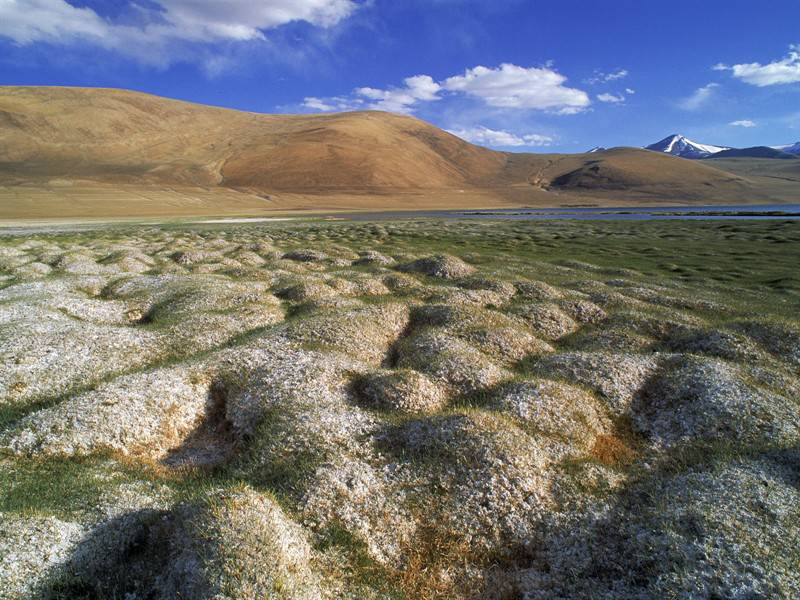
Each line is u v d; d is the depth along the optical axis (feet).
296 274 160.15
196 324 101.04
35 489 50.75
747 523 43.19
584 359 83.05
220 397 73.10
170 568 40.01
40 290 130.93
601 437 64.13
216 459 60.90
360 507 48.19
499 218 583.99
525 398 68.18
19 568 38.78
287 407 65.51
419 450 56.34
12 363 78.02
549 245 279.08
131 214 622.54
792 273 177.88
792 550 39.81
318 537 44.88
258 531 40.65
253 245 245.86
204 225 460.96
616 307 123.24
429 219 570.05
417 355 86.84
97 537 43.86
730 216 552.41
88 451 58.59
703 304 127.24
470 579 42.29
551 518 47.80
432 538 45.60
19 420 63.67
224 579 36.52
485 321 103.30
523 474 51.90
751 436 60.90
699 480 51.70
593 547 44.55
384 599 39.81
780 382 75.82
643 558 41.63
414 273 168.55
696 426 64.64
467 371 78.38
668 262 211.82
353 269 177.06
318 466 53.11
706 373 75.66
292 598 36.32
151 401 66.69
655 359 84.84
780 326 97.19
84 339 89.20
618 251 249.34
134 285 139.33
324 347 88.28
